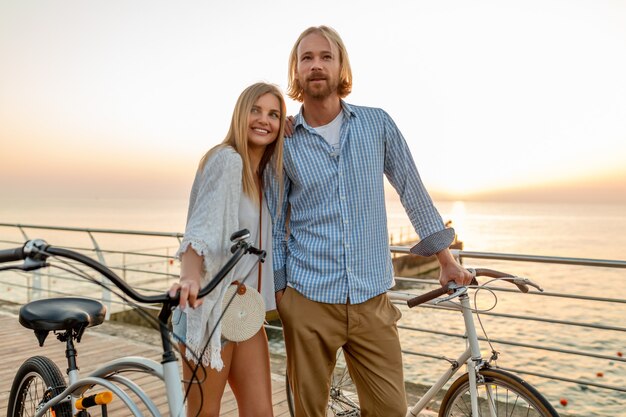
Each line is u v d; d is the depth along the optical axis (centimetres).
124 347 467
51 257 122
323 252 210
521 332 1412
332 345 215
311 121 218
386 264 221
